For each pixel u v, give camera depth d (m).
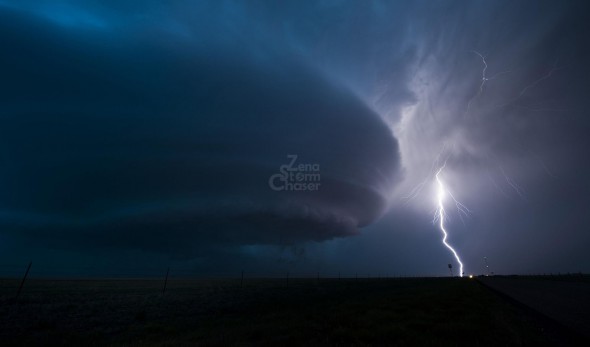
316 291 35.31
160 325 12.81
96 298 24.44
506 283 43.97
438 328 10.35
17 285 42.78
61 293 28.69
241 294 30.56
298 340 9.51
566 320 10.95
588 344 8.22
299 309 18.06
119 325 13.30
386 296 25.11
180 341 9.65
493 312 14.56
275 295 29.47
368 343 8.91
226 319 14.55
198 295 29.06
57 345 9.75
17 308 17.50
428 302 18.77
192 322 13.97
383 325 11.23
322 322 12.65
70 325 13.19
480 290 30.47
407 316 13.54
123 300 23.25
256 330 10.70
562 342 8.54
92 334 11.13
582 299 19.19
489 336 9.27
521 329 10.37
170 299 24.70
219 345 9.02
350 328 11.03
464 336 9.48
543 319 12.02
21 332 11.78
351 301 21.48
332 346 8.66
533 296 21.14
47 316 15.28
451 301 18.98
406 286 41.81
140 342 9.55
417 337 9.20
